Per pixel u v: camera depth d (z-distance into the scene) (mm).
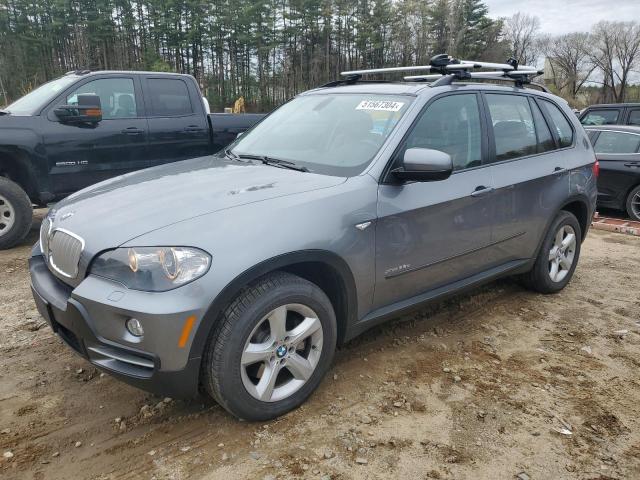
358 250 3025
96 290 2518
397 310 3424
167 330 2400
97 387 3191
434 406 3104
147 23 66562
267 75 66062
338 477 2502
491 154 3994
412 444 2762
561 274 4957
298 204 2857
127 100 6836
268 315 2691
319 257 2832
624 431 2953
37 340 3758
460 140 3779
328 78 65625
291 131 3887
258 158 3691
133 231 2586
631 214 8797
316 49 66688
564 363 3697
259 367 2820
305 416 2943
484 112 4023
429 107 3596
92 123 6488
